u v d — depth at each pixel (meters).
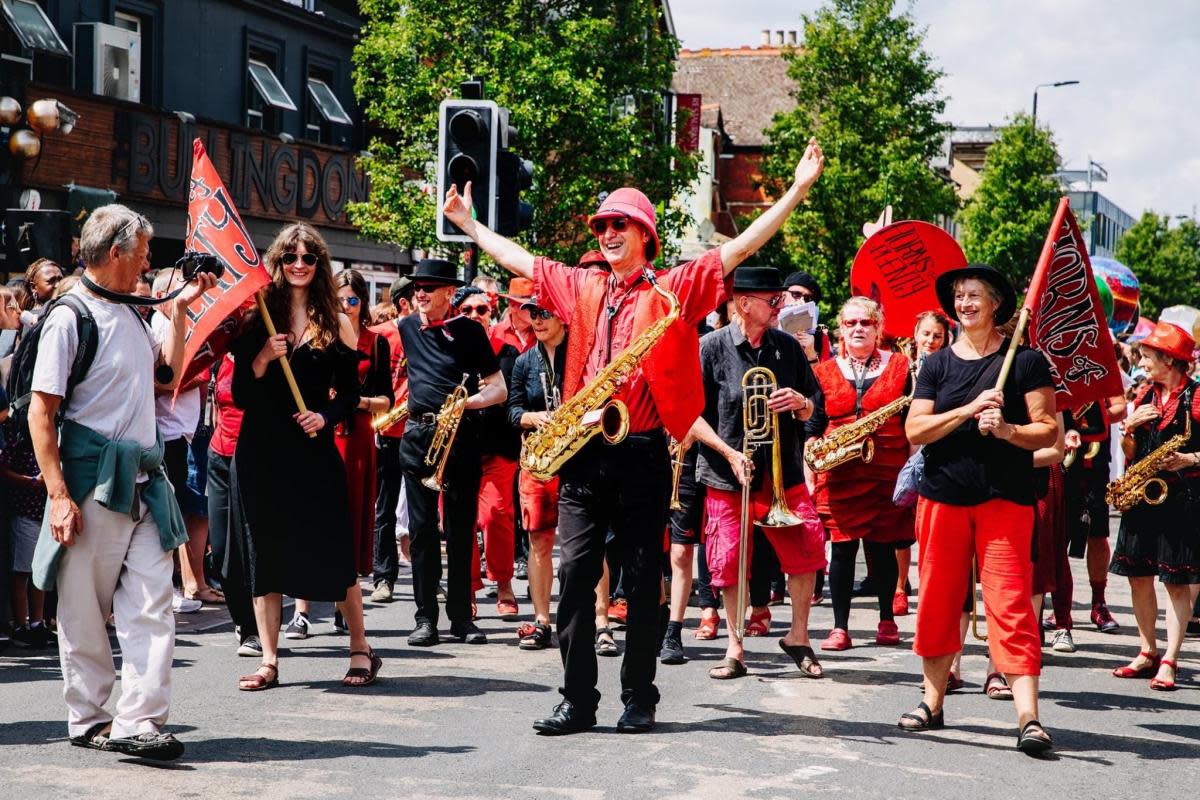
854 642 9.01
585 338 6.31
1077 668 8.39
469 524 8.67
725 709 6.87
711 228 40.41
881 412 8.56
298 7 26.39
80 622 5.64
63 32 21.31
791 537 7.77
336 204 26.09
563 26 24.14
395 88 24.03
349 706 6.75
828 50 41.56
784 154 42.28
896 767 5.83
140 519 5.59
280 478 7.04
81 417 5.54
